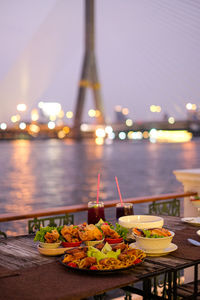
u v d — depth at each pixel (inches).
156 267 59.3
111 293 122.5
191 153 2768.2
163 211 120.0
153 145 4613.7
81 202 793.6
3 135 4702.3
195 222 88.0
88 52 2439.7
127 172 1438.2
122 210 81.4
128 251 60.7
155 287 89.6
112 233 69.9
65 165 1758.1
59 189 988.6
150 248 65.5
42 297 49.2
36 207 735.1
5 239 78.4
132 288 73.4
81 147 3890.3
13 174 1385.3
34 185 1077.1
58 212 95.3
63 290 51.3
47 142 5319.9
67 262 60.7
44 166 1717.5
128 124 2982.3
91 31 2333.9
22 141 5526.6
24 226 346.3
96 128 4188.0
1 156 2452.0
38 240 70.4
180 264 60.7
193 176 128.7
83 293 50.6
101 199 826.2
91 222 81.1
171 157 2305.6
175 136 5787.4
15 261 63.8
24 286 52.9
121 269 56.9
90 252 59.9
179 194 124.9
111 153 2810.0
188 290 80.9
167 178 1219.2
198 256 64.7
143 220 77.3
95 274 56.6
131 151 3115.2
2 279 55.6
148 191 934.4
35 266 61.2
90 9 2226.9
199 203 99.8
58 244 67.4
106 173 1409.9
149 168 1592.0
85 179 1218.6
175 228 85.7
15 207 733.3
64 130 4675.2
